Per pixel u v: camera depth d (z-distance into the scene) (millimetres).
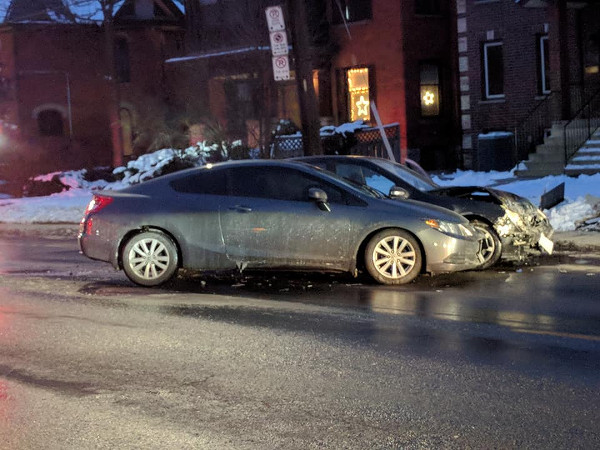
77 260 14984
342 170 13406
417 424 5742
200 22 39406
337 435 5570
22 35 43875
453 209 12617
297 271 12023
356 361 7363
